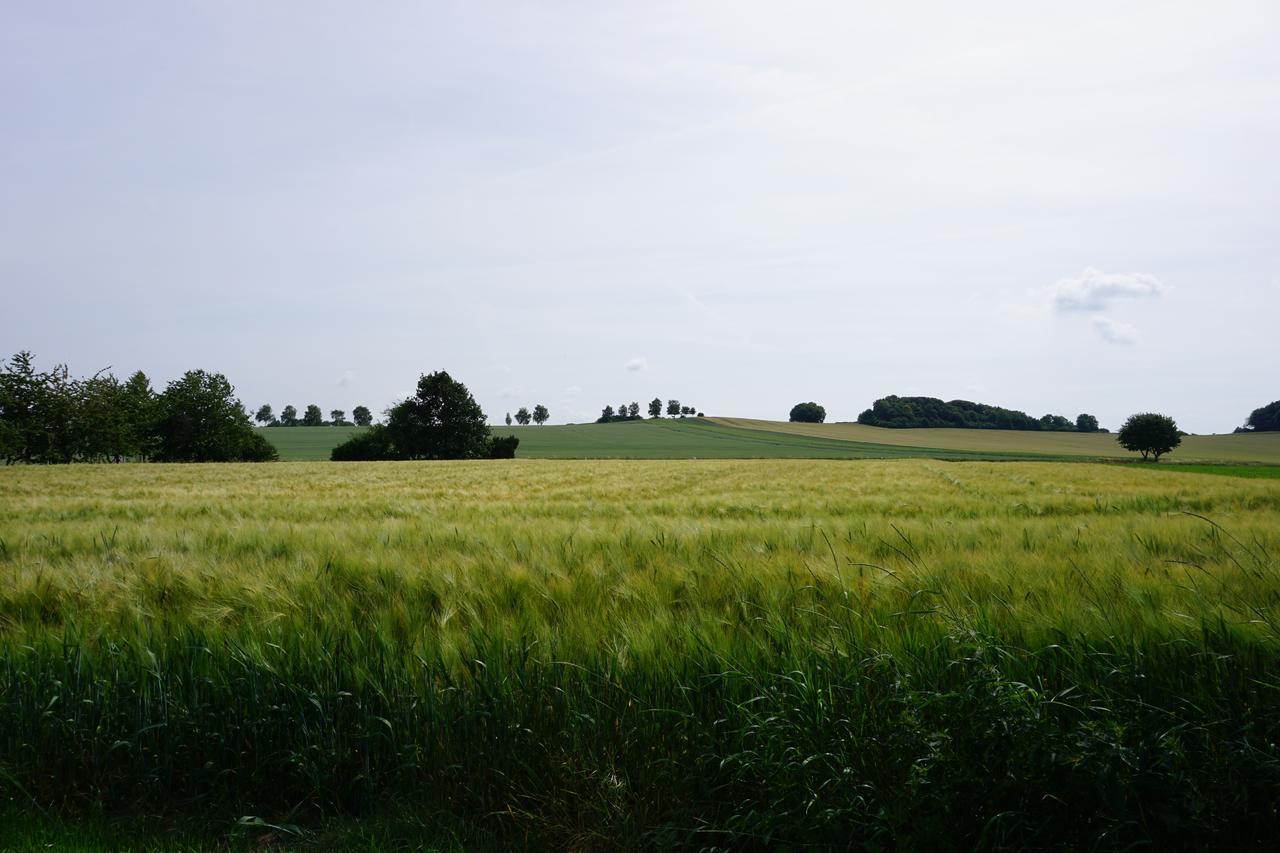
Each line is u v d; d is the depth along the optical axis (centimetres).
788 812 291
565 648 364
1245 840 296
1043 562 496
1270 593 409
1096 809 287
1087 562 498
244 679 367
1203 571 444
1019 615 376
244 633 397
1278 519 928
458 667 356
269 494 2075
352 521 1056
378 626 395
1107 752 280
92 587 510
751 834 291
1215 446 11319
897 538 655
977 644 328
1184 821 283
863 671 333
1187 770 294
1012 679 330
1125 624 356
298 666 371
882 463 5609
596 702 334
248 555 638
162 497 1927
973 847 285
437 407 7619
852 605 405
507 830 327
